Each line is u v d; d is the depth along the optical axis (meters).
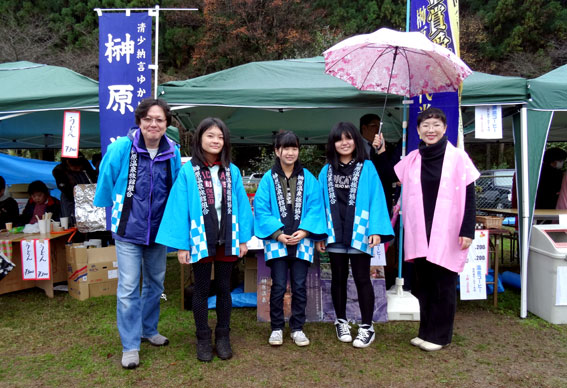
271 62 4.15
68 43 20.06
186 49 20.91
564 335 3.11
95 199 2.56
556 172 4.85
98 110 3.98
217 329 2.72
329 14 21.14
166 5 21.47
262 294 3.43
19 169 7.43
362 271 2.85
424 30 3.41
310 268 3.44
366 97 3.56
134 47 3.72
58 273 4.28
